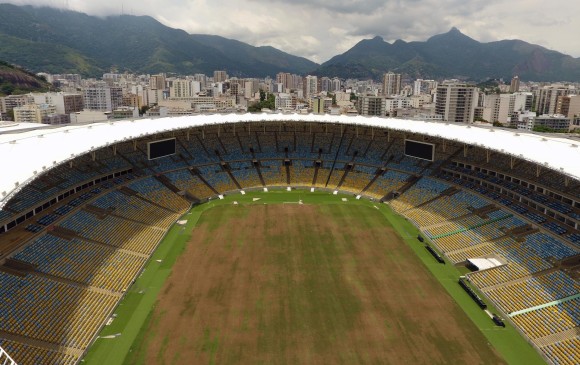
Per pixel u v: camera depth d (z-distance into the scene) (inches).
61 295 1918.1
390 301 2063.2
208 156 3956.7
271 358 1651.1
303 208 3376.0
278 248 2645.2
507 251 2374.5
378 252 2600.9
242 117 3969.0
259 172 3941.9
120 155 3415.4
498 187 2955.2
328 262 2461.9
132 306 1985.7
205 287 2165.4
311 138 4281.5
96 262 2234.3
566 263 2123.5
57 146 2378.2
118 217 2746.1
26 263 2007.9
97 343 1722.4
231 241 2738.7
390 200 3454.7
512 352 1699.1
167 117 4028.1
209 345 1721.2
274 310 1973.4
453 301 2066.9
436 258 2502.5
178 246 2650.1
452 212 2967.5
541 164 2166.6
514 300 2005.4
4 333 1627.7
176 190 3422.7
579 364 1600.6
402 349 1713.8
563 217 2405.3
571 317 1823.3
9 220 2219.5
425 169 3609.7
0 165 1978.3
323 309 1987.0
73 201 2684.5
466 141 2775.6
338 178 3863.2
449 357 1667.1
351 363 1632.6
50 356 1599.4
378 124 3572.8
